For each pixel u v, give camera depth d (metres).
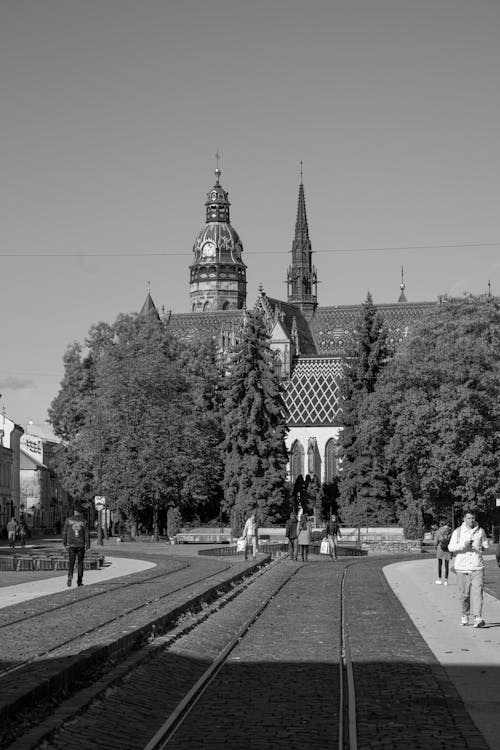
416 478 100.75
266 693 19.39
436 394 97.19
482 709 17.77
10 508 151.62
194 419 116.31
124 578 47.97
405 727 16.28
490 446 93.88
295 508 130.38
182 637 27.05
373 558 79.25
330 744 15.27
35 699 17.00
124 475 108.12
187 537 110.38
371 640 26.92
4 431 153.88
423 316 107.00
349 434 138.62
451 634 28.50
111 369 111.06
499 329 101.56
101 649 21.83
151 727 16.44
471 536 30.03
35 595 39.16
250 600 39.16
